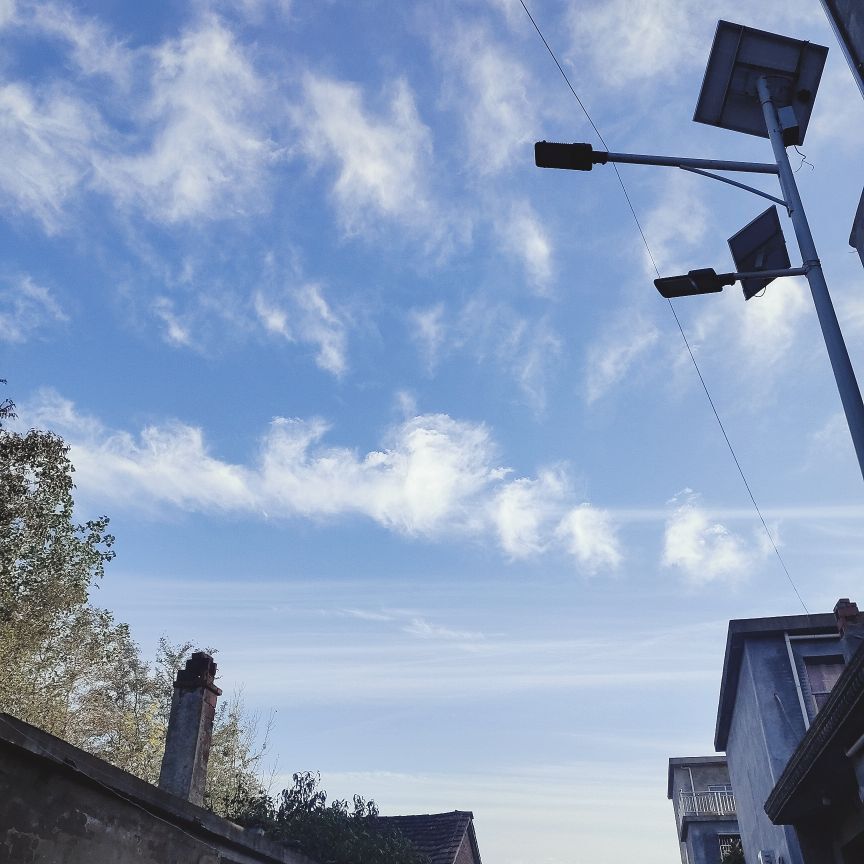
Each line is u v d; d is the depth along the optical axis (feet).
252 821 53.93
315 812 59.11
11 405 71.31
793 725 59.00
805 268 18.07
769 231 19.67
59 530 75.25
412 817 90.07
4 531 71.82
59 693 84.38
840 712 27.43
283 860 41.70
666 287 19.38
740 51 21.52
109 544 77.82
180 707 42.63
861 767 29.14
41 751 23.24
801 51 21.35
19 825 22.70
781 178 19.48
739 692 67.62
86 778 25.25
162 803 30.78
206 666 43.88
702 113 21.67
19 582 73.10
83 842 25.31
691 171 20.11
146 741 103.76
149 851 28.66
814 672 61.16
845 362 16.40
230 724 100.01
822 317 17.20
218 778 92.58
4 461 70.85
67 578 76.23
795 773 35.06
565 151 19.88
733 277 18.99
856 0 23.93
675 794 96.78
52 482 73.46
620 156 19.97
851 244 25.18
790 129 20.33
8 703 77.77
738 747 71.31
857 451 15.38
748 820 69.00
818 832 41.42
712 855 85.05
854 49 24.53
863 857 39.09
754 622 63.10
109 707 98.84
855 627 48.93
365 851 56.44
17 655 76.33
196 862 31.65
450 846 82.53
